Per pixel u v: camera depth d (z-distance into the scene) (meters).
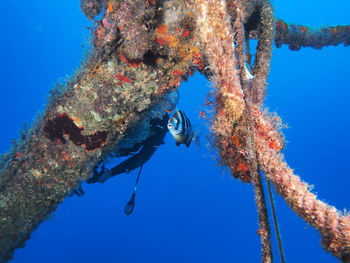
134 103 3.01
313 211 1.51
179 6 2.49
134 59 2.74
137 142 4.27
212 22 1.67
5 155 3.14
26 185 3.04
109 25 2.68
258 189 1.71
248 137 1.78
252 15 2.84
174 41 2.63
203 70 2.87
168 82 2.97
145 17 2.51
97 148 3.15
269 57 2.62
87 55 2.97
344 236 1.39
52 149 3.06
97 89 2.90
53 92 3.10
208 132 2.24
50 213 3.32
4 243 3.05
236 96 1.87
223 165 2.26
